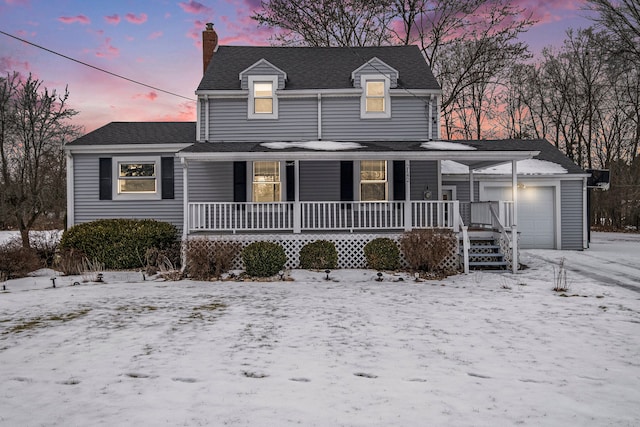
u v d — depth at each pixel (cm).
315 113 1545
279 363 509
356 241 1291
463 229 1205
